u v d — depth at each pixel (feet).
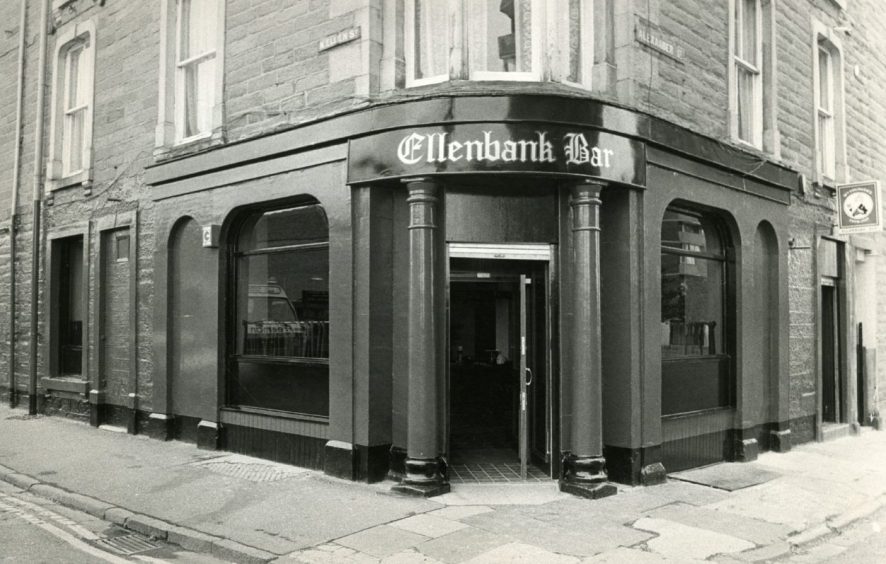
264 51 28.78
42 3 42.75
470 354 31.96
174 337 33.04
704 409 28.86
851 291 39.65
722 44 30.32
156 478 25.20
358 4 25.20
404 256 24.66
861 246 40.81
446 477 23.38
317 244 27.20
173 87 33.94
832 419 38.75
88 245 38.78
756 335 31.37
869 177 43.75
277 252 28.86
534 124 22.66
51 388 40.86
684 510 21.68
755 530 19.98
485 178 23.38
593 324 23.26
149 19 35.22
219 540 18.40
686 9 28.19
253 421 28.73
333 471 24.88
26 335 43.37
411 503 21.77
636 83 25.30
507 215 23.95
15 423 38.27
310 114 26.76
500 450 28.55
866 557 18.56
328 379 26.30
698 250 29.53
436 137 22.77
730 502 22.85
